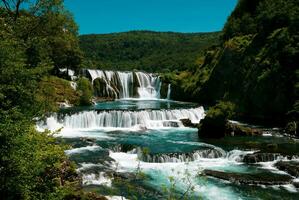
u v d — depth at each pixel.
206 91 64.19
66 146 14.16
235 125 37.44
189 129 40.78
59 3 32.19
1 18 23.27
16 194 12.04
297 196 20.00
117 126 41.31
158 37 192.00
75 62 66.75
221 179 22.56
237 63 56.31
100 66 111.88
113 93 70.50
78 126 39.88
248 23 67.62
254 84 49.69
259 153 27.56
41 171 12.60
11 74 13.55
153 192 20.08
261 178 22.50
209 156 28.20
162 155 26.45
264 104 47.53
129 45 175.38
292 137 35.91
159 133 37.88
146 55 162.00
